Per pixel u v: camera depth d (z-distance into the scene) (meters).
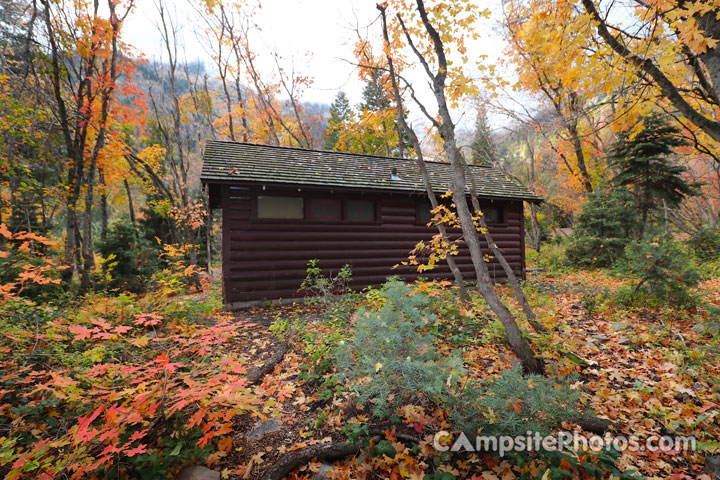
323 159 9.21
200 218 12.86
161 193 15.01
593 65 3.91
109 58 10.49
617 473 2.29
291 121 20.58
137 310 4.31
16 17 8.88
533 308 6.11
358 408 2.98
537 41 4.35
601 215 11.88
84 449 1.83
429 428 2.68
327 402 3.19
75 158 9.36
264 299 7.46
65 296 6.48
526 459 2.31
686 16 3.12
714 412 2.96
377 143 20.25
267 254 7.57
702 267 9.37
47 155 11.65
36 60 9.69
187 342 2.99
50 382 2.09
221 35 15.23
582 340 4.72
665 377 3.66
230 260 7.26
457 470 2.35
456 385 2.58
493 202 10.16
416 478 2.27
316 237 8.05
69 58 9.12
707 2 2.89
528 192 10.52
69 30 9.02
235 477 2.30
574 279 9.83
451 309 5.12
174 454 2.25
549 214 22.69
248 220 7.45
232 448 2.59
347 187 7.90
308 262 7.94
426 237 9.30
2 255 4.66
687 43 3.08
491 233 10.10
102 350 3.13
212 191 7.93
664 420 3.00
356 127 7.73
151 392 2.03
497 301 4.01
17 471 1.60
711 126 3.33
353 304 6.43
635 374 3.83
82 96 9.44
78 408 2.66
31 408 2.60
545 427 2.29
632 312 5.77
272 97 18.31
